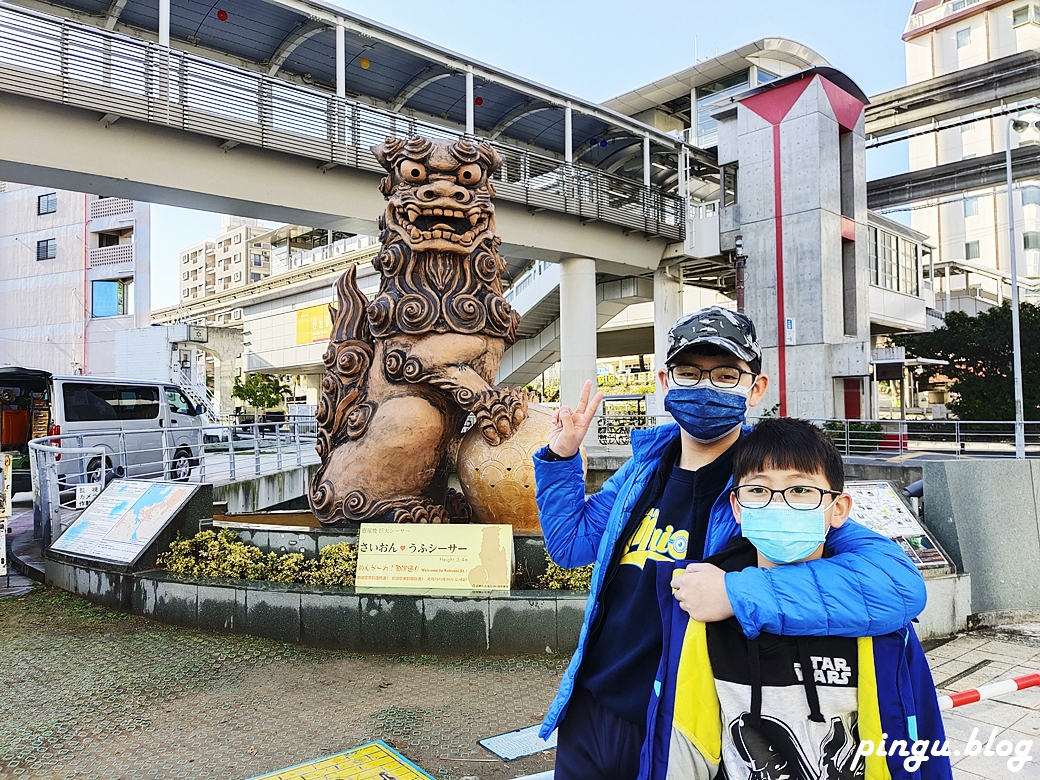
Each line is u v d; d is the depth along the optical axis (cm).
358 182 1620
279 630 537
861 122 2261
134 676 471
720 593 163
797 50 2639
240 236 6525
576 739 206
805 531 167
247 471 1330
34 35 1189
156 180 1359
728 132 2278
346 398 677
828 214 2084
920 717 174
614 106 2939
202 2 1442
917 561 541
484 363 677
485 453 641
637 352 3909
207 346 3544
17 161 1219
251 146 1436
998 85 2508
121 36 1257
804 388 2059
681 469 206
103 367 2942
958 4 4538
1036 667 473
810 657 165
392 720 400
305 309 3750
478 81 1819
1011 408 2198
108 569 634
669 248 2333
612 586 209
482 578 532
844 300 2220
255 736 383
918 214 4684
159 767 352
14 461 1382
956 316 2492
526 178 1969
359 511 639
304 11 1487
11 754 368
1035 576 591
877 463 1423
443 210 664
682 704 174
